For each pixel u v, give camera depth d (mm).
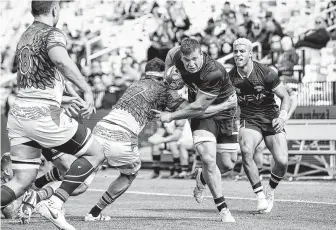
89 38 50531
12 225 15039
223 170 18547
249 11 46031
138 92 15773
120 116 15633
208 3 48188
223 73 16094
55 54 12375
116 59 47812
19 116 12680
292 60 39688
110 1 53125
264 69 19141
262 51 41906
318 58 41500
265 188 19422
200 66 15422
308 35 42906
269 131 19266
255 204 21078
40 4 12969
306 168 34312
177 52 16109
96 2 53250
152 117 16031
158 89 15883
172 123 34062
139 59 48000
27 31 12875
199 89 15734
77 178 13211
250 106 19375
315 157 33219
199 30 46406
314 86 35000
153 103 15867
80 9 52906
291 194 24422
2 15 53750
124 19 52156
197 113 15711
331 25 45531
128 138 15609
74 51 47938
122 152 15586
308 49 42500
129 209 19656
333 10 45906
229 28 43906
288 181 31672
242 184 29828
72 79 12414
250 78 19125
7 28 53031
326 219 16688
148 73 16078
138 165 16031
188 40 15383
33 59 12617
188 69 15398
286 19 46406
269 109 19359
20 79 12805
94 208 16156
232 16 44469
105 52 48125
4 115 40344
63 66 12359
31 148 13039
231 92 16797
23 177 13078
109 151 15562
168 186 29141
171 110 16281
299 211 18797
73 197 24578
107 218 16359
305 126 32344
